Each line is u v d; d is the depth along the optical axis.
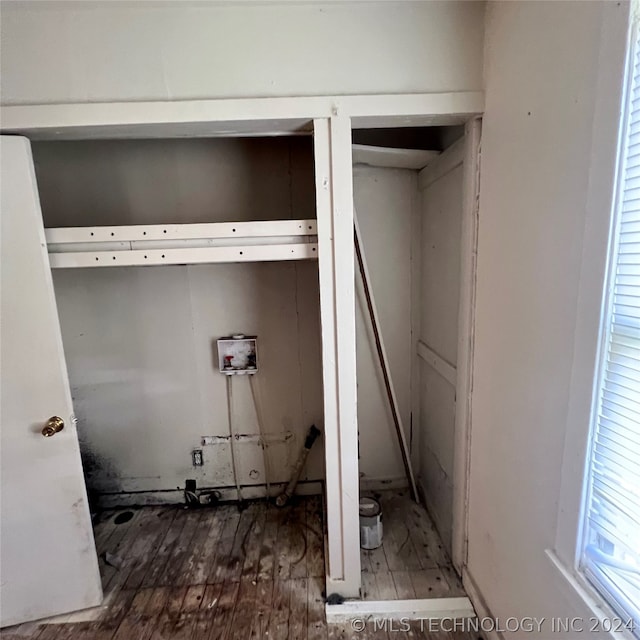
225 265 2.00
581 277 0.84
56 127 1.23
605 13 0.74
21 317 1.34
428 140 1.91
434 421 1.91
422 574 1.64
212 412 2.13
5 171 1.27
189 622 1.49
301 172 1.93
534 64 0.98
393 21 1.22
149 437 2.14
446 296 1.67
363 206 1.97
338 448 1.45
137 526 2.03
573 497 0.89
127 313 2.02
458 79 1.25
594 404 0.82
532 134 1.00
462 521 1.55
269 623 1.47
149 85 1.22
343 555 1.52
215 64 1.22
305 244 1.38
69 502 1.47
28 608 1.50
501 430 1.22
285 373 2.10
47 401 1.39
